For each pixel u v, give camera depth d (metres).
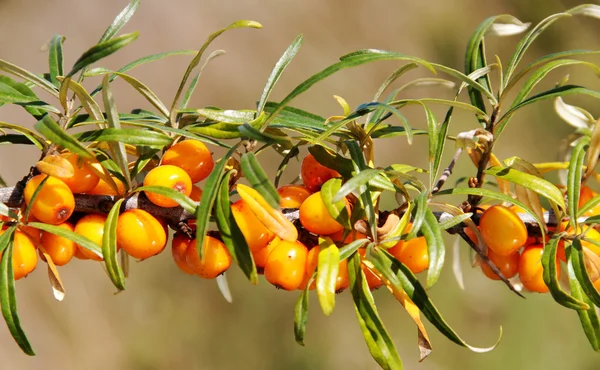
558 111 0.39
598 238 0.35
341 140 0.35
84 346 0.78
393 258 0.34
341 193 0.33
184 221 0.35
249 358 0.81
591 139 0.35
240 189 0.33
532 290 0.35
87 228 0.34
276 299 0.83
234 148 0.34
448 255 0.83
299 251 0.34
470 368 0.80
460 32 1.10
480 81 0.37
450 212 0.35
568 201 0.35
